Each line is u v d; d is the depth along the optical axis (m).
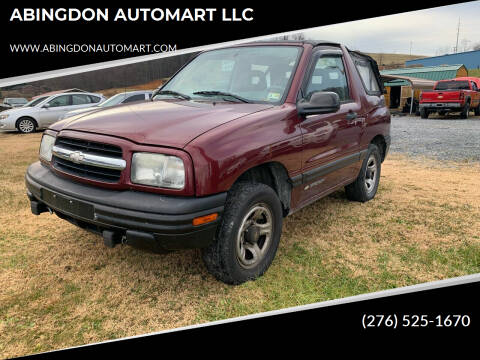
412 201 4.76
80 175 2.63
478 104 18.44
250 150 2.55
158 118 2.70
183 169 2.29
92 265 3.08
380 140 4.83
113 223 2.38
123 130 2.56
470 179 5.94
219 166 2.37
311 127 3.16
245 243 2.78
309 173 3.20
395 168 6.81
